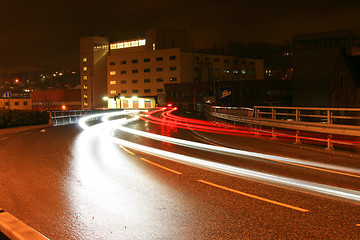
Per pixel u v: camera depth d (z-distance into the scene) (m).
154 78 114.25
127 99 120.69
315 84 82.12
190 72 111.62
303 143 16.59
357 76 45.53
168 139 18.56
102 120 40.16
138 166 10.49
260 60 124.56
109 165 10.71
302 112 43.47
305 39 83.12
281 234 4.86
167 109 88.00
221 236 4.82
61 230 5.14
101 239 4.79
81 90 133.38
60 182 8.37
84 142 17.47
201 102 102.81
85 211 6.06
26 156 12.78
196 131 23.84
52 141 18.11
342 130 13.95
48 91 138.88
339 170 9.63
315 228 5.09
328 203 6.42
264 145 15.63
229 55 118.50
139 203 6.52
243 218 5.59
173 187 7.77
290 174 9.10
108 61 124.75
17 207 6.30
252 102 92.94
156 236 4.87
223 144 16.14
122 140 18.27
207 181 8.35
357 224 5.25
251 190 7.44
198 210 6.04
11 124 26.80
